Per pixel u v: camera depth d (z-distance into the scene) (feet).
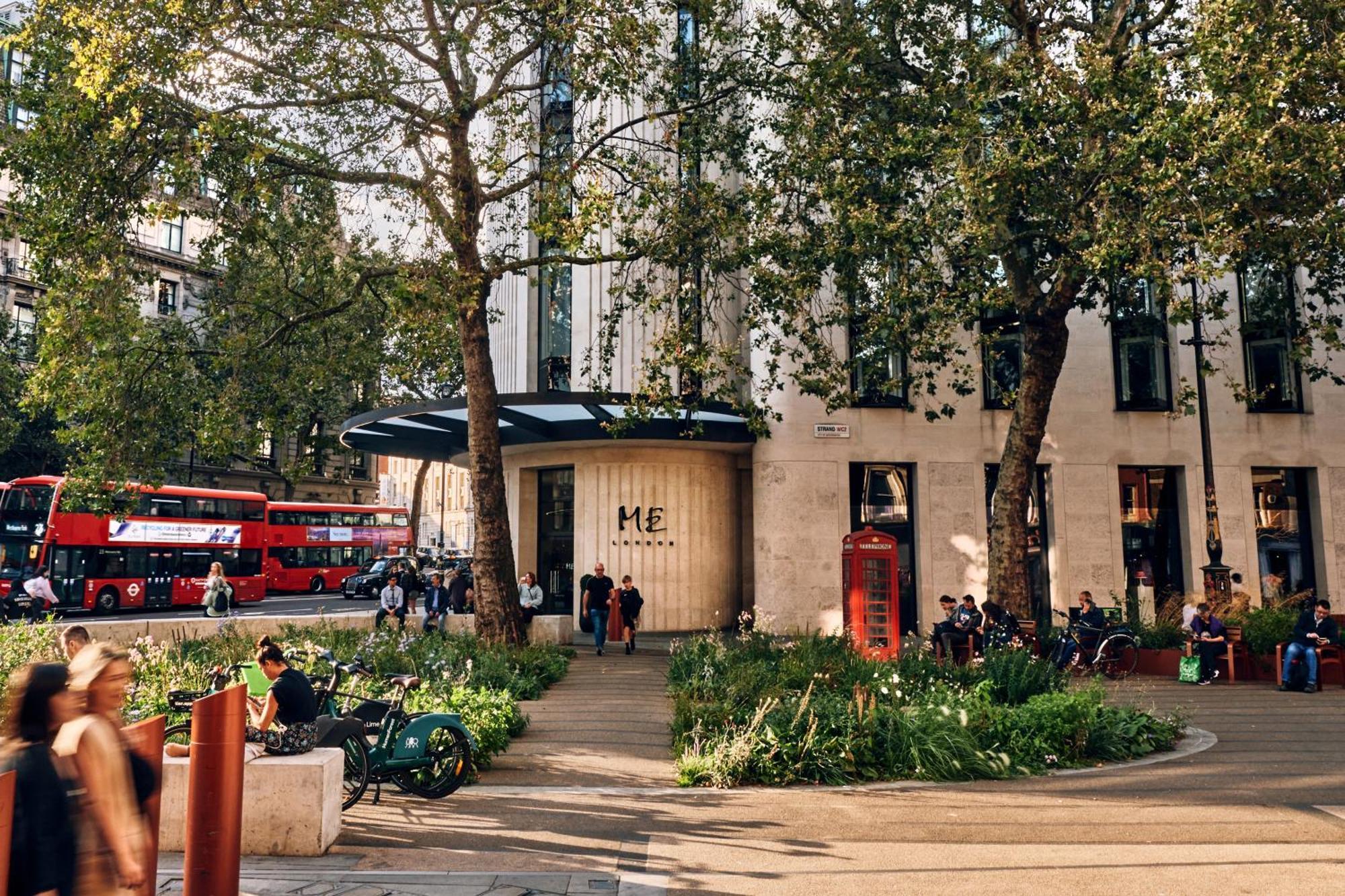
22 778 10.28
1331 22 39.99
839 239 50.90
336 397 103.71
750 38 56.54
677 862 19.40
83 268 46.06
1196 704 43.34
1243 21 38.40
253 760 20.13
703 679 41.24
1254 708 42.37
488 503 53.83
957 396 75.72
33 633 38.55
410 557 140.67
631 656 59.06
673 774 28.71
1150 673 54.90
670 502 77.36
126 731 12.07
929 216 49.57
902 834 21.89
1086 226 45.96
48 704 10.85
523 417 69.21
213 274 63.26
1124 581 73.97
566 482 81.41
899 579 74.95
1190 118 38.04
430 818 23.03
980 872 18.74
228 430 53.57
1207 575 59.11
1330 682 50.26
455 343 65.72
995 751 29.71
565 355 80.74
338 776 21.01
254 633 57.57
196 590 106.01
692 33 64.80
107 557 94.63
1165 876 18.44
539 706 40.04
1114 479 74.69
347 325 63.31
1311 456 75.36
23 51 44.01
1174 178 39.78
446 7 49.21
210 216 52.60
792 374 54.65
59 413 48.39
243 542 113.80
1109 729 32.12
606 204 48.55
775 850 20.40
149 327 52.70
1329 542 74.38
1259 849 20.48
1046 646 55.31
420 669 40.47
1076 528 74.13
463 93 49.55
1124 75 42.50
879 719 30.37
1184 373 75.61
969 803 25.22
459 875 18.25
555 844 20.76
